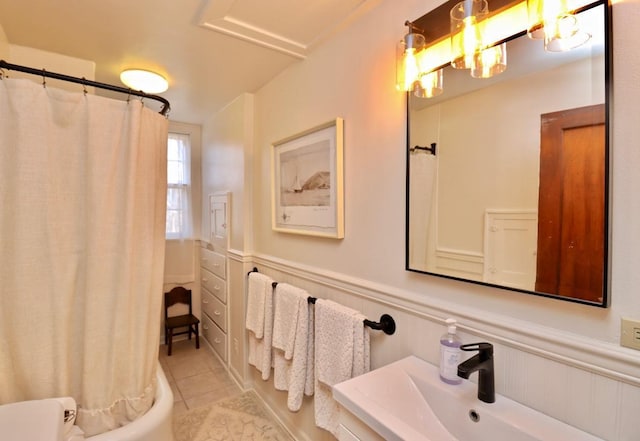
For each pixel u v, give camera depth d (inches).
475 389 39.8
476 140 40.4
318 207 68.7
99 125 52.2
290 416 78.8
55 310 49.1
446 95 43.7
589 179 31.1
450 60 43.1
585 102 31.3
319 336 60.6
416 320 48.4
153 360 60.7
